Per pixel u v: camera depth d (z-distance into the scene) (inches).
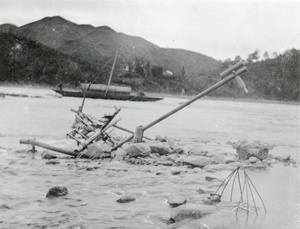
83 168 423.8
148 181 369.1
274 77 4074.8
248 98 4598.9
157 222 242.7
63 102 2079.2
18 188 325.7
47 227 228.8
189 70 6456.7
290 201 296.2
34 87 3779.5
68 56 4352.9
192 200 297.1
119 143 560.4
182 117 1621.6
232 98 5196.9
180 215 248.1
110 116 553.9
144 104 2711.6
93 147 500.1
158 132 920.9
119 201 291.7
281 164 502.3
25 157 481.4
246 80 4559.5
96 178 376.5
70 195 307.4
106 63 4884.4
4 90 2972.4
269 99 4303.6
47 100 2135.8
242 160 513.0
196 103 4146.2
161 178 383.9
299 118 1893.5
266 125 1350.9
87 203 285.4
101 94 2839.6
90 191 323.6
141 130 571.2
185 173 414.9
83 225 234.1
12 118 1015.6
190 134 908.6
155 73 5841.5
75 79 4195.4
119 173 404.8
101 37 5339.6
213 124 1290.6
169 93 5649.6
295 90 4042.8
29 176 374.3
